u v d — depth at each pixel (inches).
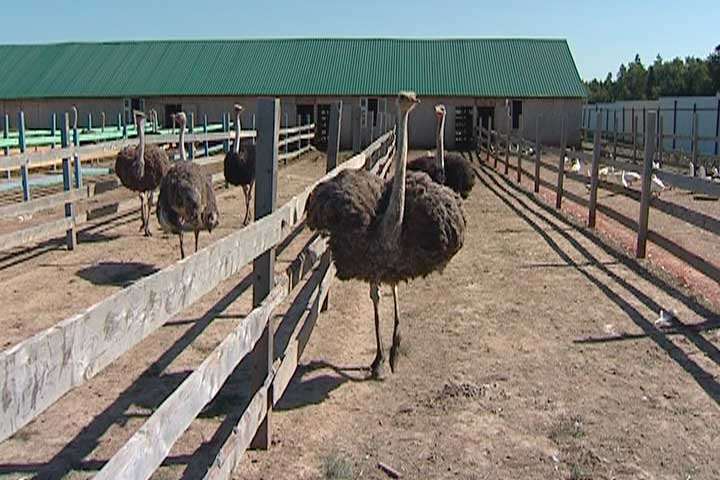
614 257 392.8
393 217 206.7
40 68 1566.2
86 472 170.4
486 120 1416.1
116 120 1478.8
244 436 144.5
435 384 222.1
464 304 307.3
